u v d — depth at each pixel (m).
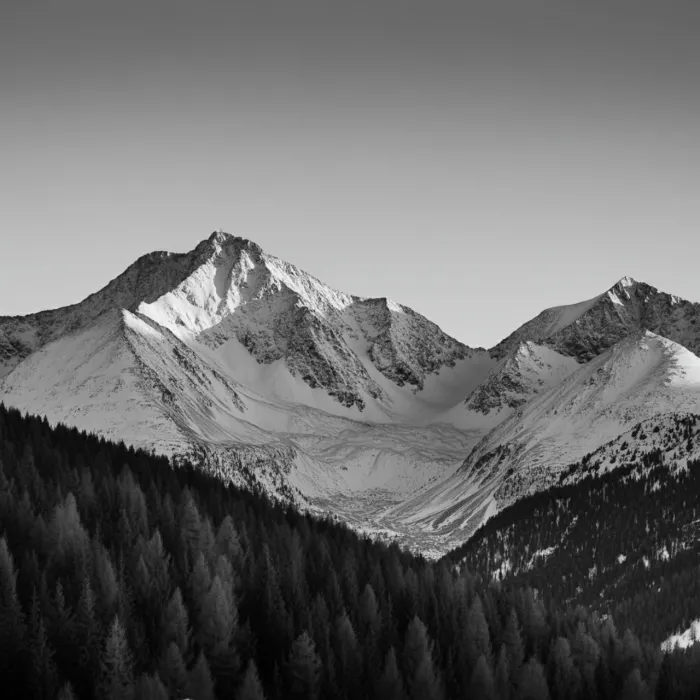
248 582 173.62
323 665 156.00
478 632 172.62
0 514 172.88
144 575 162.88
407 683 158.25
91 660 145.00
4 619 142.25
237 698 143.62
